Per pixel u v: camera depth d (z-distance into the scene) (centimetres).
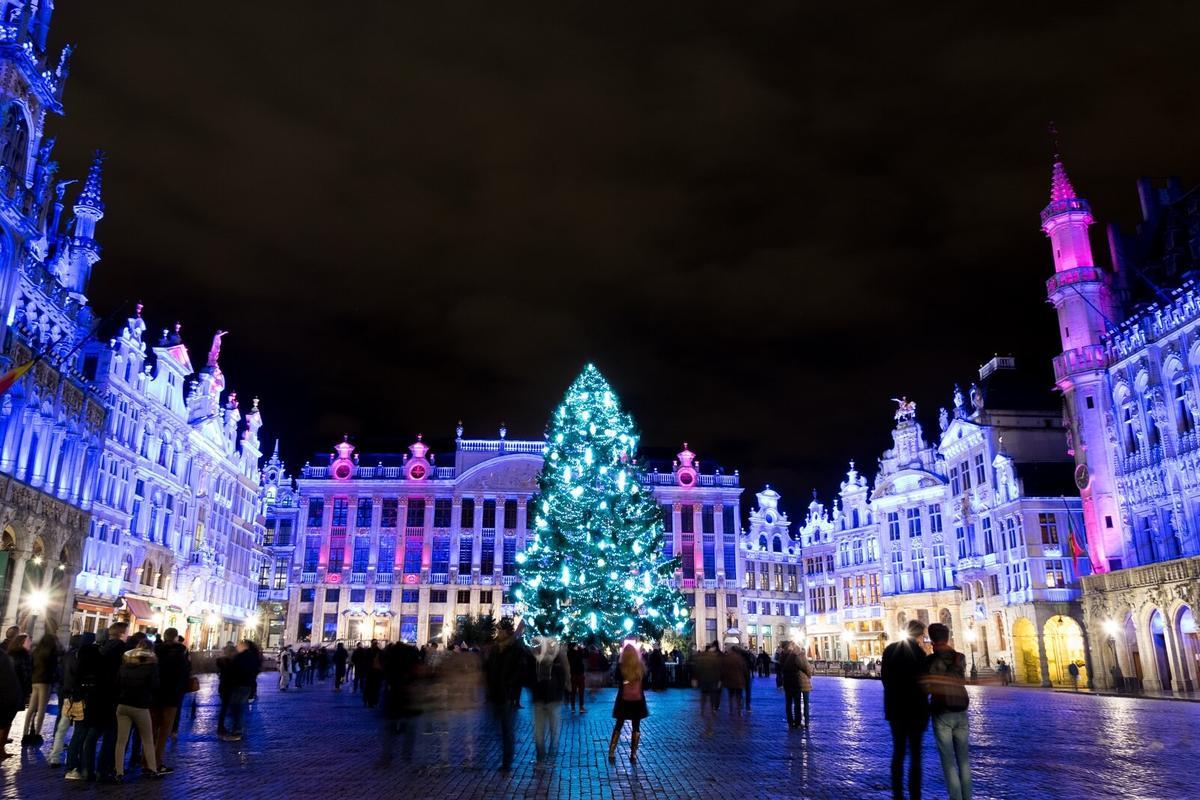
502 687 1530
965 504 6888
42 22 3819
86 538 4412
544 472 4888
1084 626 5622
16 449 3688
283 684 4219
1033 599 5791
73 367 4247
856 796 1304
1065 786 1423
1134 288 5375
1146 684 4506
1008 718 2738
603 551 4316
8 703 1359
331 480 9062
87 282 5306
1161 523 4644
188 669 1547
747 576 9531
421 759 1669
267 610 9838
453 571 8800
